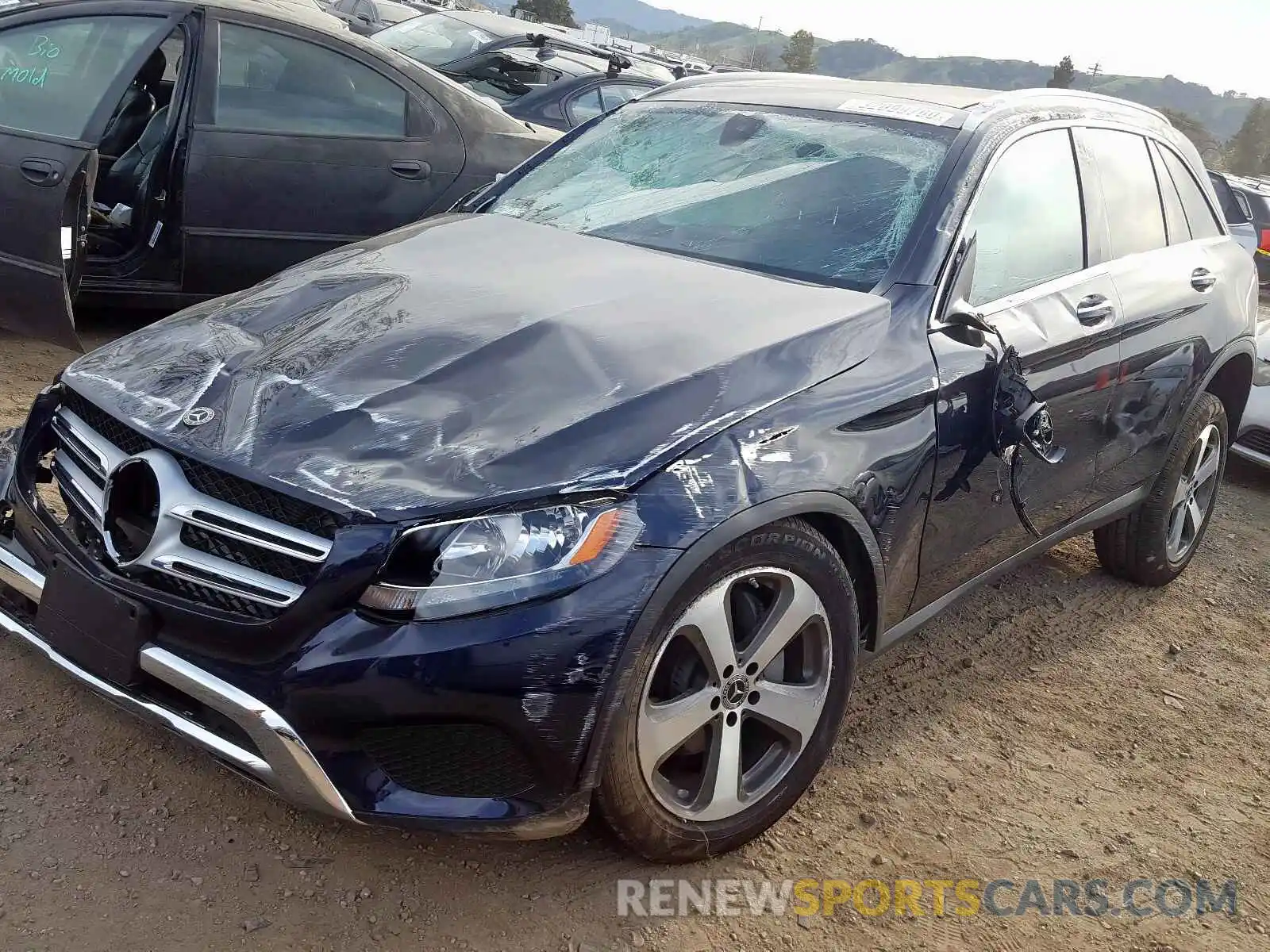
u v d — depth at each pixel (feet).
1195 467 14.92
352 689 6.89
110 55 16.07
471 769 7.28
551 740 7.12
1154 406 13.17
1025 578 15.26
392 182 18.34
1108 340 11.81
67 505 8.44
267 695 7.02
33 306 14.94
